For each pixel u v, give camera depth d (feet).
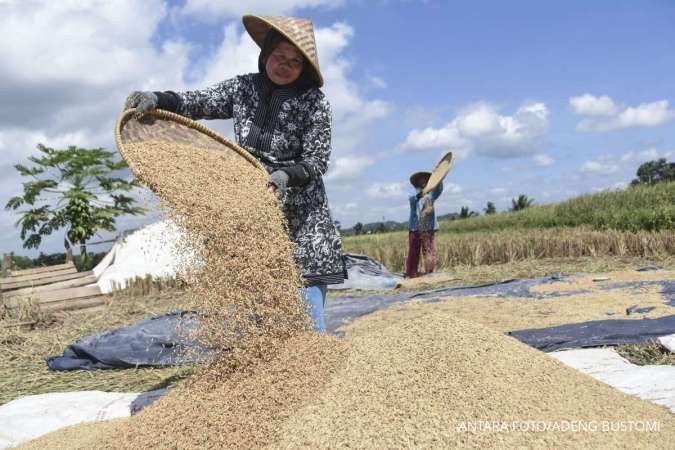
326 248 10.91
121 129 10.07
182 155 10.35
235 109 11.22
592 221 51.93
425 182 33.53
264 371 8.92
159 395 12.56
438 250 37.24
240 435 7.80
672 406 8.93
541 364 8.55
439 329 8.95
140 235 41.98
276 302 9.53
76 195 58.18
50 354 18.94
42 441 9.73
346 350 9.20
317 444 7.04
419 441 6.75
